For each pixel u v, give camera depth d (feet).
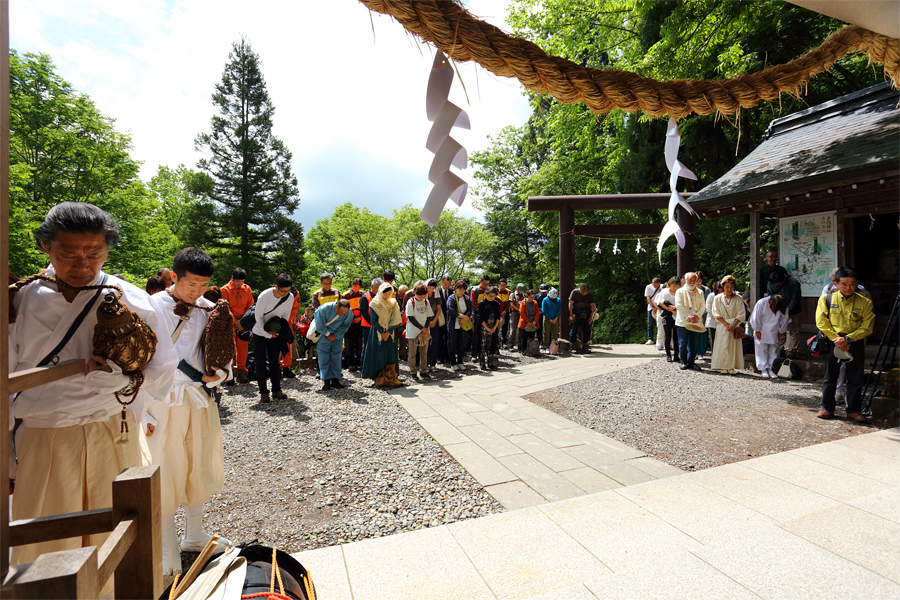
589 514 9.30
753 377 24.77
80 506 5.04
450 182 3.07
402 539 8.54
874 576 6.75
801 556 7.37
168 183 101.40
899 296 17.17
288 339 20.88
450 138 3.02
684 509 9.39
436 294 29.53
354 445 15.02
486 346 29.73
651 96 3.55
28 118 59.47
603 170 56.49
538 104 3.55
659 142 47.85
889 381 16.70
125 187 70.44
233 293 24.02
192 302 8.18
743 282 45.52
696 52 32.07
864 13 3.87
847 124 24.76
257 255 82.79
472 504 10.73
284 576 4.00
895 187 21.47
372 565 7.68
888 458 12.17
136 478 3.21
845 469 11.43
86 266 4.99
